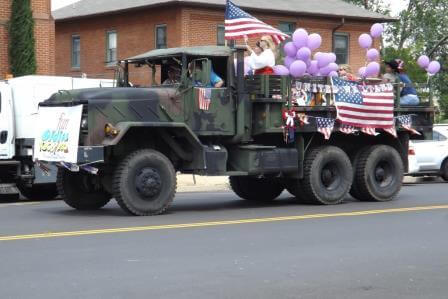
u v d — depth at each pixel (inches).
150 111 503.2
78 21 1467.8
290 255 351.6
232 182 622.5
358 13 1421.0
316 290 283.3
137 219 476.4
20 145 631.8
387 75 633.6
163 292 276.5
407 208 550.0
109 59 1401.3
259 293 277.4
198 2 1218.6
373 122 598.5
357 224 459.5
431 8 1978.3
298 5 1365.7
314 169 568.1
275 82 542.9
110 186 514.0
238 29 557.6
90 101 482.3
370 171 602.9
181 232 419.5
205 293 276.1
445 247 377.4
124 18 1358.3
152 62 545.6
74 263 327.3
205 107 523.8
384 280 301.6
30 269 314.0
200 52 523.8
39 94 633.0
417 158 853.2
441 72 1841.8
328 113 573.3
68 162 486.3
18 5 880.9
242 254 353.1
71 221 468.1
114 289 280.1
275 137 569.6
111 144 473.4
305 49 558.9
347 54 1421.0
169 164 499.5
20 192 679.1
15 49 881.5
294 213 517.3
